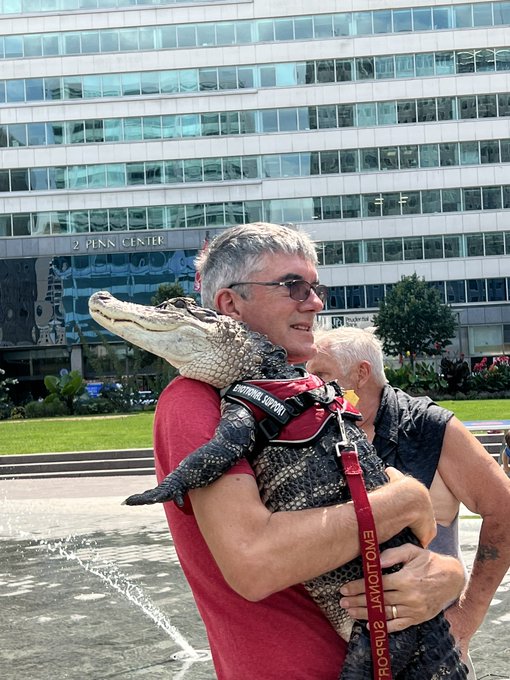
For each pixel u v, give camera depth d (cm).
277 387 212
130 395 4506
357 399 302
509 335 5753
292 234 243
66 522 1109
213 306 242
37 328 5850
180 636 557
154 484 1568
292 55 5816
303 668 202
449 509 301
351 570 206
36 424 3319
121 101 5872
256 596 189
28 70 5903
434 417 305
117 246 5831
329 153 5828
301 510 198
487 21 5750
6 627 588
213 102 5841
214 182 5834
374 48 5794
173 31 5859
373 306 5816
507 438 987
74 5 5897
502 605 595
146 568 788
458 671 214
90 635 562
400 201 5809
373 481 212
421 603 204
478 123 5766
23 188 5894
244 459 199
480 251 5784
